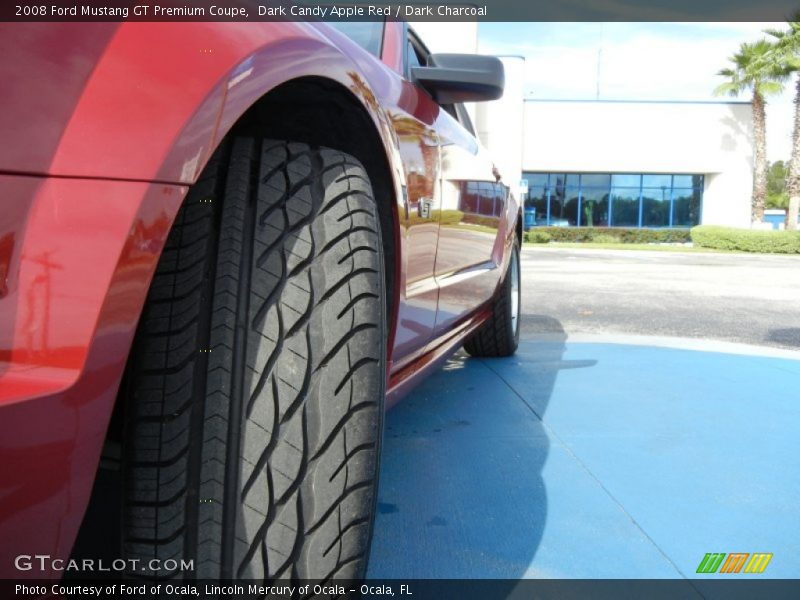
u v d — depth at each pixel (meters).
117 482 1.45
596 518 2.20
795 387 3.89
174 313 1.12
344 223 1.27
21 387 0.81
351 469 1.18
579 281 11.19
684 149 36.03
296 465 1.11
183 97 0.95
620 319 6.68
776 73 34.06
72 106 0.89
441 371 4.23
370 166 1.58
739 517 2.23
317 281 1.20
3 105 0.84
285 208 1.23
